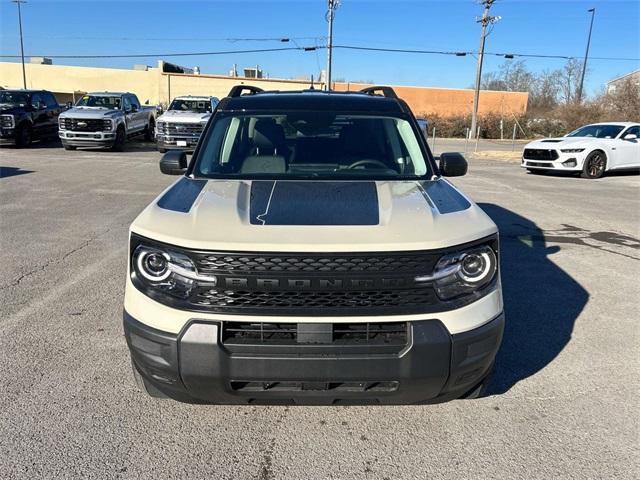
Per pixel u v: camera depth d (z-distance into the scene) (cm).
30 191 1021
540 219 859
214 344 239
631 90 3791
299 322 239
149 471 253
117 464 257
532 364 364
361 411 306
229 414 301
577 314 454
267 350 239
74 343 383
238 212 270
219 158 366
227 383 245
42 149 1911
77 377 336
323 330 239
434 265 245
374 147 376
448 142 3741
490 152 2512
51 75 5891
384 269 241
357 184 329
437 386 252
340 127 387
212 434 283
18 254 600
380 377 244
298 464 261
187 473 253
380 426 292
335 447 274
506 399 320
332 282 239
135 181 1173
